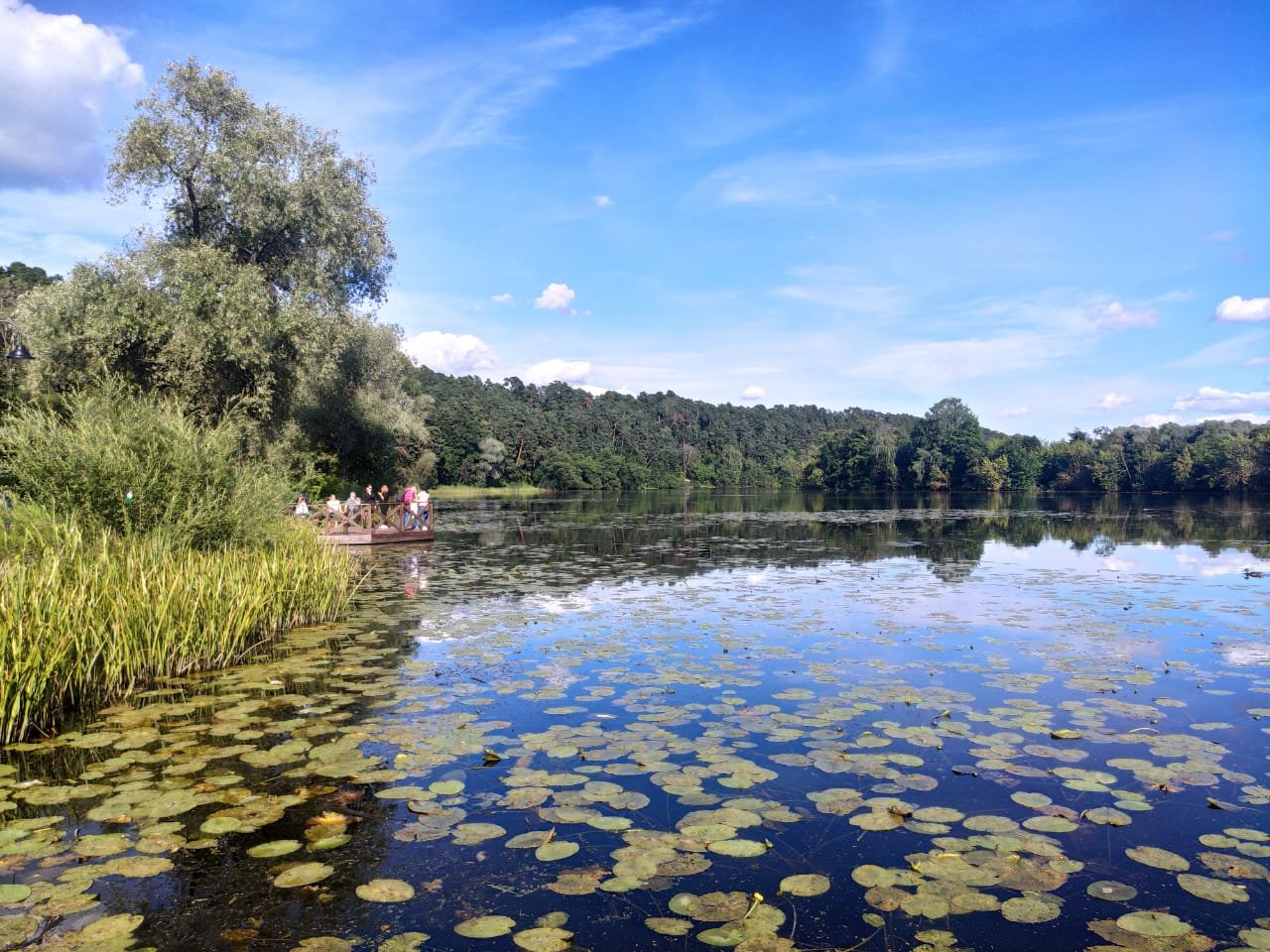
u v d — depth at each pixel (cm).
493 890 313
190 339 1585
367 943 277
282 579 848
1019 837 355
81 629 568
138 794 402
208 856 340
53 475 901
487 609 973
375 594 1099
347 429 2797
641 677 642
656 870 325
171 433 1020
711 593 1111
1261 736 495
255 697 584
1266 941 276
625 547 1831
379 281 2188
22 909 295
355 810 386
